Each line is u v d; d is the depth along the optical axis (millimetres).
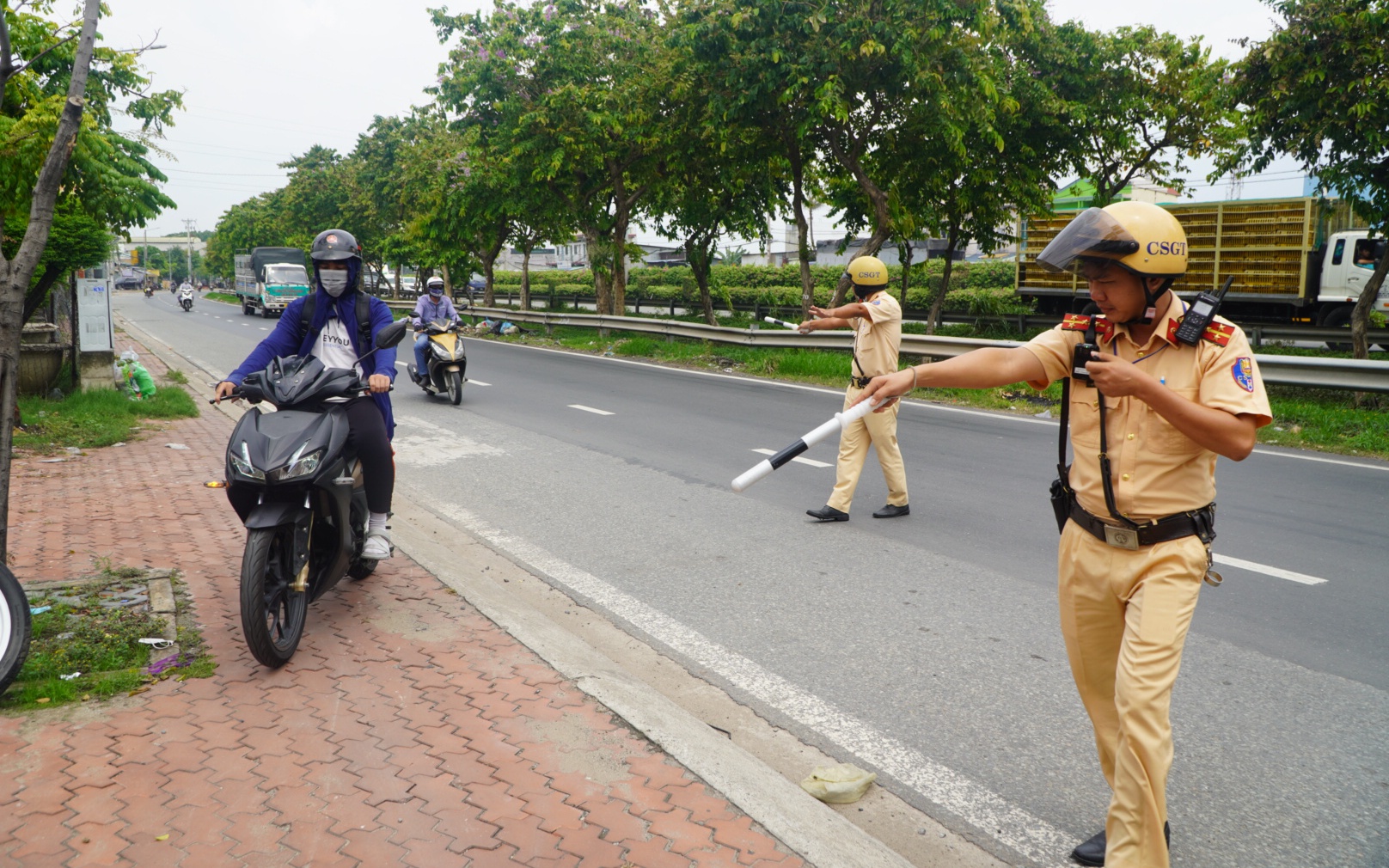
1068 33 19969
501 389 15070
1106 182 22109
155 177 10664
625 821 3010
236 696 3881
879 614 5125
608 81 24797
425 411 12820
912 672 4391
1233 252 21703
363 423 4742
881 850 2875
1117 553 2596
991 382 2713
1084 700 2869
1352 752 3621
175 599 4961
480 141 27062
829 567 5961
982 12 16016
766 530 6828
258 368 4801
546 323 27719
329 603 5027
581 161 25078
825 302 31797
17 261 4414
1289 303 20859
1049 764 3566
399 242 47531
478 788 3195
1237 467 8750
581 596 5457
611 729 3631
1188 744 3695
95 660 4148
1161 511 2516
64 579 5215
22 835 2918
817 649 4676
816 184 23078
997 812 3260
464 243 32875
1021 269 26719
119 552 5812
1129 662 2500
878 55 16047
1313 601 5270
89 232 10453
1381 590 5434
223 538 6191
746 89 17281
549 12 24594
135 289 128375
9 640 3760
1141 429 2500
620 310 26953
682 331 21656
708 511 7383
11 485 7660
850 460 7016
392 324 4641
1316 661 4477
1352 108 11508
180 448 9609
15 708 3734
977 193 20984
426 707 3795
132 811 3051
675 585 5645
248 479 4121
